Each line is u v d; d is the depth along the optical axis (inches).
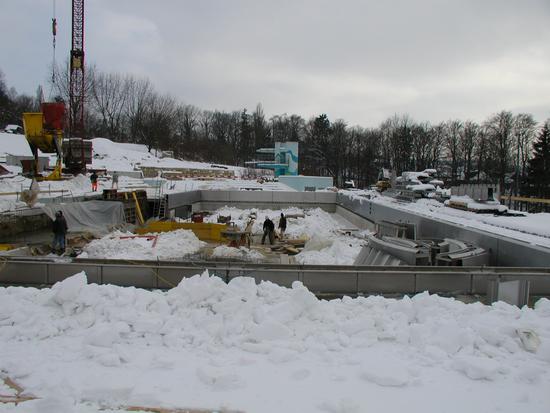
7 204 725.3
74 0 2055.9
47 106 1022.4
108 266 335.3
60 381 182.5
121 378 187.0
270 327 225.6
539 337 227.5
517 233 532.7
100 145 2194.9
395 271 343.3
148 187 1187.9
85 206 800.3
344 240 820.0
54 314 248.4
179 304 258.5
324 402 170.2
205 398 174.1
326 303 270.7
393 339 229.9
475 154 2869.1
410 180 1283.2
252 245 800.9
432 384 187.6
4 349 213.5
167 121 3051.2
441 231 647.8
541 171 2231.8
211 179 1940.2
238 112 4099.4
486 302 329.7
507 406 172.4
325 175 3371.1
